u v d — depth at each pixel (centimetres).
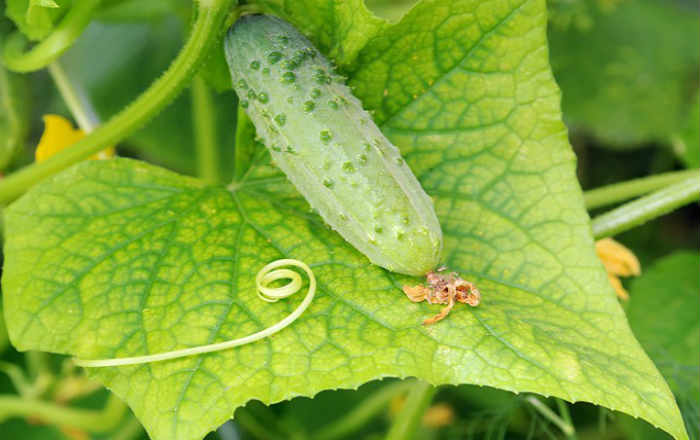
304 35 56
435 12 55
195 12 58
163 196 57
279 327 52
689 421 65
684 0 105
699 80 98
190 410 51
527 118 56
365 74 57
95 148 58
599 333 53
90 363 52
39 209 55
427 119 57
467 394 79
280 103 53
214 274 54
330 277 54
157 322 53
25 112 76
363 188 52
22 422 77
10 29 72
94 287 54
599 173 101
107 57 86
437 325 52
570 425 66
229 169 83
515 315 53
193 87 75
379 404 75
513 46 56
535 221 56
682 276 71
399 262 52
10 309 54
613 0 97
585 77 98
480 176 57
